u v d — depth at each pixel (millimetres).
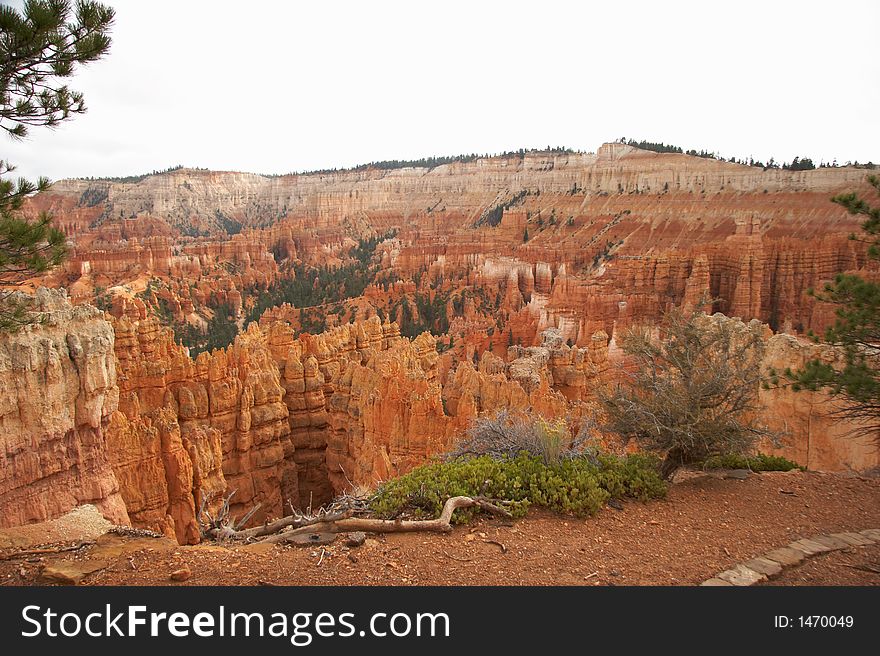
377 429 29969
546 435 15266
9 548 11727
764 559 11289
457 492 13086
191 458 26203
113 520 20016
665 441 16250
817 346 22391
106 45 12078
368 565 10688
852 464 21203
